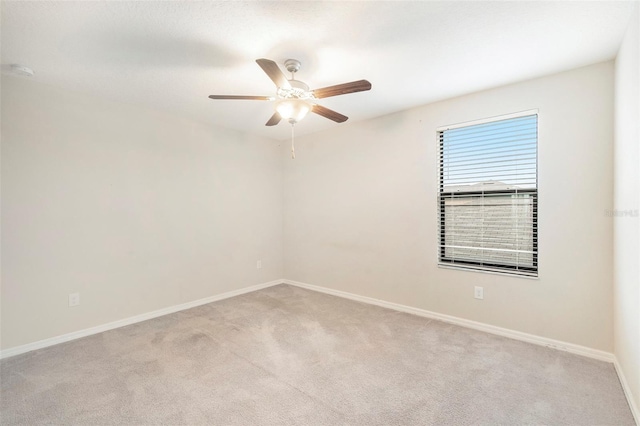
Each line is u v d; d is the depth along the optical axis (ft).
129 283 10.37
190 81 8.55
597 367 7.32
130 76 8.21
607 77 7.54
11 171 8.17
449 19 5.85
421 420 5.59
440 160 10.52
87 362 7.71
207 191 12.60
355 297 12.87
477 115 9.53
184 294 11.84
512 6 5.49
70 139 9.14
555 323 8.36
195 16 5.71
